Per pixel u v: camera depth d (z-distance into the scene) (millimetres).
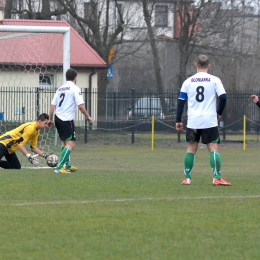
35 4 145375
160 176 39906
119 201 27906
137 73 168125
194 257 18641
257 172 46344
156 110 107062
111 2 142625
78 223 23000
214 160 33875
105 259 18250
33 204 26781
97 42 124625
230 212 25594
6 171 41594
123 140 95312
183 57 123562
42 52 78438
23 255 18578
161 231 21984
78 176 38219
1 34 75625
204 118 33594
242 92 111500
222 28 126625
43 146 59938
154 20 142875
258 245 20250
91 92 99375
